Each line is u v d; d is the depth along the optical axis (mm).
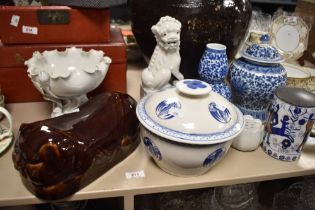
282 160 594
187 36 664
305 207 807
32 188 480
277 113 557
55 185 463
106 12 664
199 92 502
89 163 486
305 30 908
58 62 639
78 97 625
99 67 596
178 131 469
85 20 660
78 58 650
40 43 666
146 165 566
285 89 572
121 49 700
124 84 747
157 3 664
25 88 710
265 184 931
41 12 631
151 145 505
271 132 583
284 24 927
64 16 646
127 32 1041
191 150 467
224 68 616
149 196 847
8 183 504
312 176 840
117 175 538
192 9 638
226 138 470
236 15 664
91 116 531
